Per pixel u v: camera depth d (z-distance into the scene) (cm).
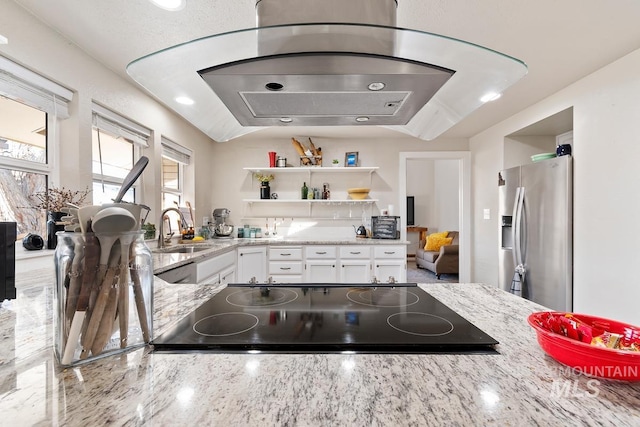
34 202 184
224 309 101
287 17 89
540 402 50
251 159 443
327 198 432
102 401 50
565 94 268
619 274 220
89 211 64
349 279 367
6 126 168
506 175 328
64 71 189
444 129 146
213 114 129
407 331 81
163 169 332
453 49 81
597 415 47
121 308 69
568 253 255
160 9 164
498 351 70
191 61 87
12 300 115
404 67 85
